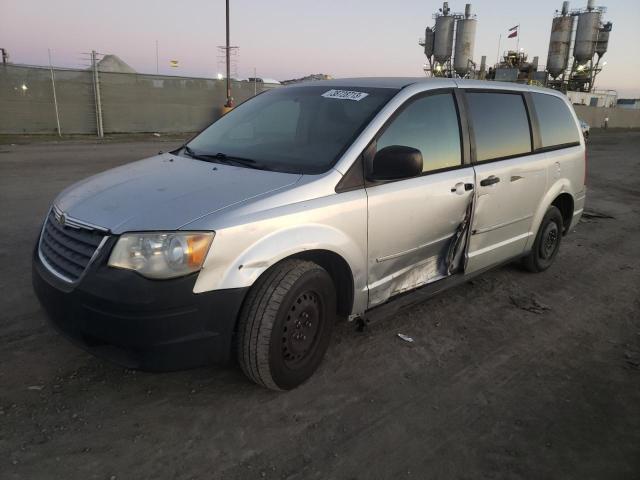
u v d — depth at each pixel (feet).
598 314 14.32
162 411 8.97
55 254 8.98
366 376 10.44
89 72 61.11
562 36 164.04
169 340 8.09
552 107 16.33
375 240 10.41
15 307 12.45
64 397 9.18
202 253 8.05
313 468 7.88
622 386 10.69
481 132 13.09
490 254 13.94
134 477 7.49
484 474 7.97
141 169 10.85
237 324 8.86
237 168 10.32
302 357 9.74
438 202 11.60
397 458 8.20
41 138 56.85
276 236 8.73
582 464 8.32
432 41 148.87
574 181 17.04
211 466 7.79
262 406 9.26
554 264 18.52
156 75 67.26
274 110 12.42
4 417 8.55
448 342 12.12
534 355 11.80
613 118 170.81
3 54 85.71
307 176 9.67
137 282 7.82
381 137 10.55
